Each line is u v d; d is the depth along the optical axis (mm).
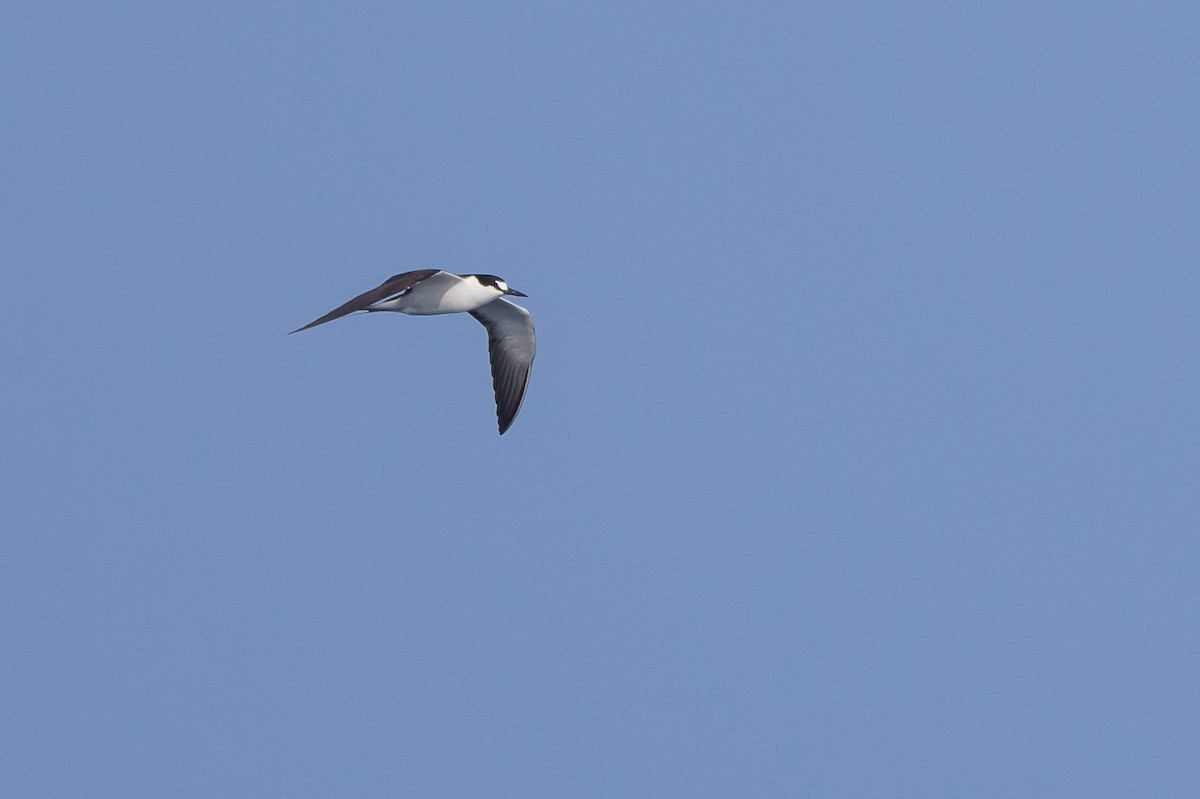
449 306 20938
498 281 21438
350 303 18672
